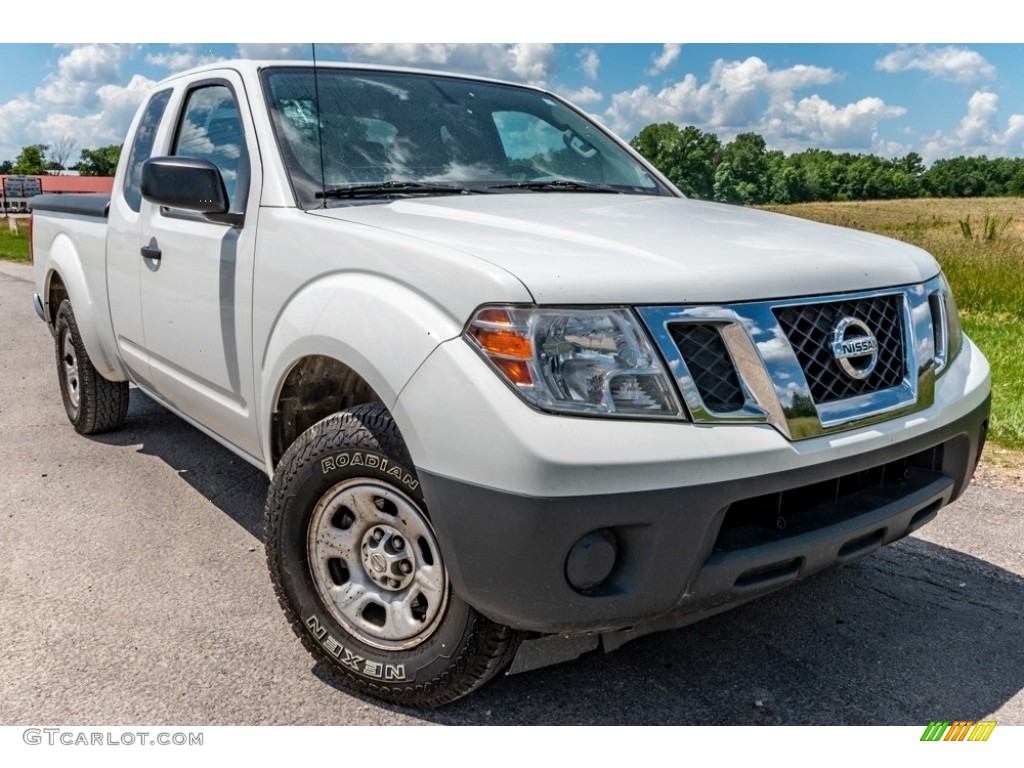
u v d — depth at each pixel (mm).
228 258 2947
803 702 2496
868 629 2912
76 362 4766
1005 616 3008
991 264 15344
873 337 2316
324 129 3053
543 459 1904
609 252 2217
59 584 3164
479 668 2254
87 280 4359
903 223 32031
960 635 2879
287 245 2668
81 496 4059
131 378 4277
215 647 2754
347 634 2482
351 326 2291
